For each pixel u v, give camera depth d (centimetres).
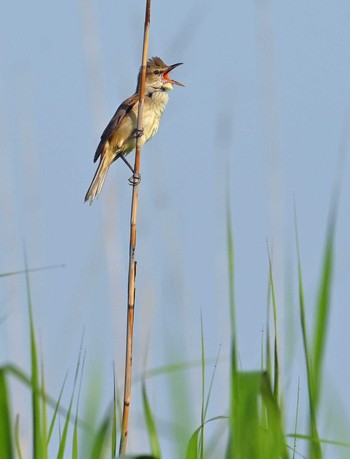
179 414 659
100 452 618
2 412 560
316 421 557
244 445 543
